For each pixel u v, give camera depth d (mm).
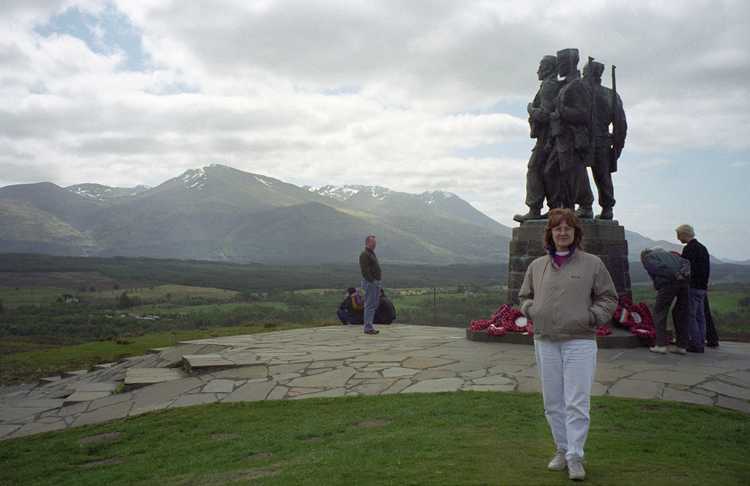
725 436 6051
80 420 8891
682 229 11234
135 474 5789
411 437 5895
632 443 5629
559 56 13820
